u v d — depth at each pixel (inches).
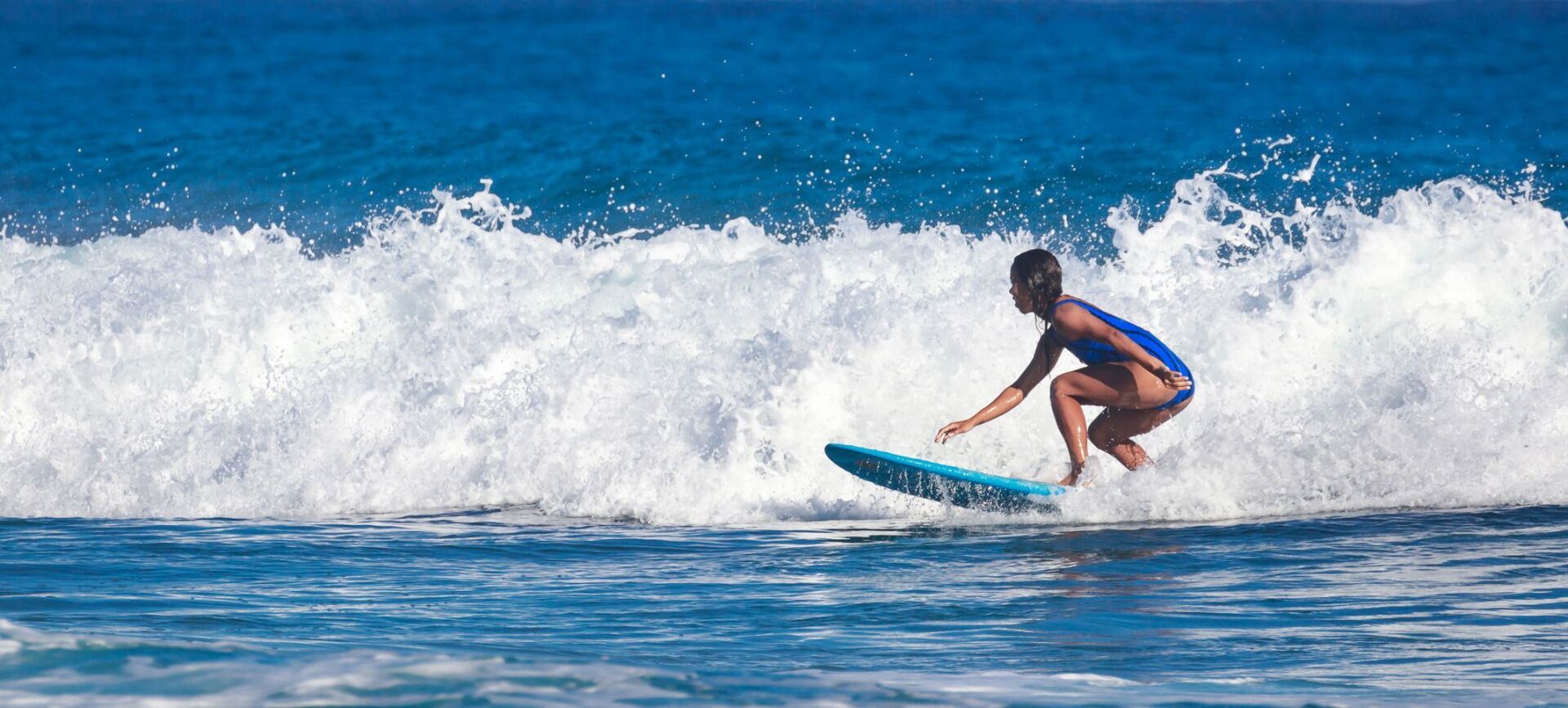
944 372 1211.9
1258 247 1386.6
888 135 2807.6
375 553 962.7
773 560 924.0
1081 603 772.6
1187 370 1029.2
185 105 3690.9
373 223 2055.9
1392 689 558.6
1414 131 2839.6
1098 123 3026.6
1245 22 7126.0
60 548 976.9
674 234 1521.9
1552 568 839.7
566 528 1066.1
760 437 1170.0
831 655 650.2
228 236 1563.7
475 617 754.2
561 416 1236.5
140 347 1378.0
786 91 3850.9
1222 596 781.9
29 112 3612.2
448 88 4072.3
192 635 690.8
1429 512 1020.5
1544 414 1131.3
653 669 425.7
